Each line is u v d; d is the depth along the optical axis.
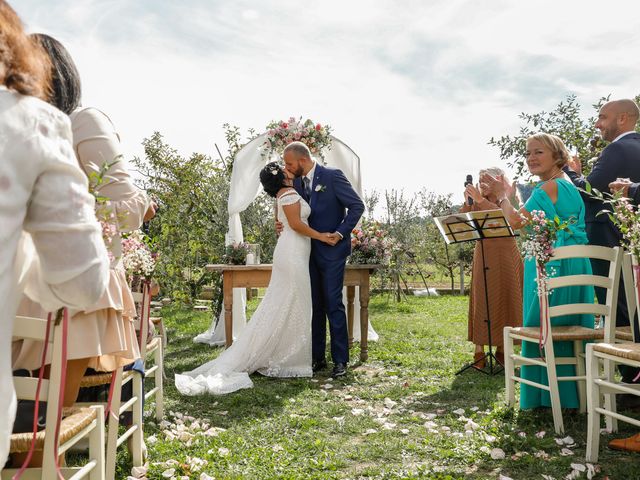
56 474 1.61
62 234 1.21
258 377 5.54
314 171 5.73
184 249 12.41
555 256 3.57
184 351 7.04
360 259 6.29
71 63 2.03
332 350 5.59
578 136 7.12
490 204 5.55
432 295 17.12
